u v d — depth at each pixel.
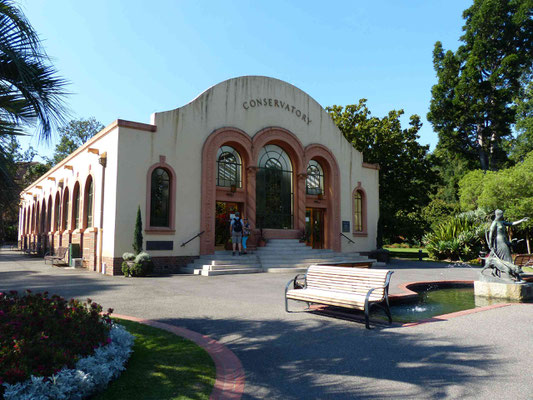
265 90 19.59
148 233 15.52
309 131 21.00
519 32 34.22
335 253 19.81
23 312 4.46
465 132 34.28
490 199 23.23
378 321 7.17
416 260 23.84
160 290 10.73
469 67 32.12
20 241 39.78
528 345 5.44
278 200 19.94
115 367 4.20
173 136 16.48
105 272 15.23
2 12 5.36
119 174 15.09
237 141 18.23
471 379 4.23
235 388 4.04
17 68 5.32
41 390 3.30
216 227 19.09
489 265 10.34
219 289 10.95
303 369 4.62
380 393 3.90
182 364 4.71
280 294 10.12
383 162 26.77
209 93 17.70
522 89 41.06
